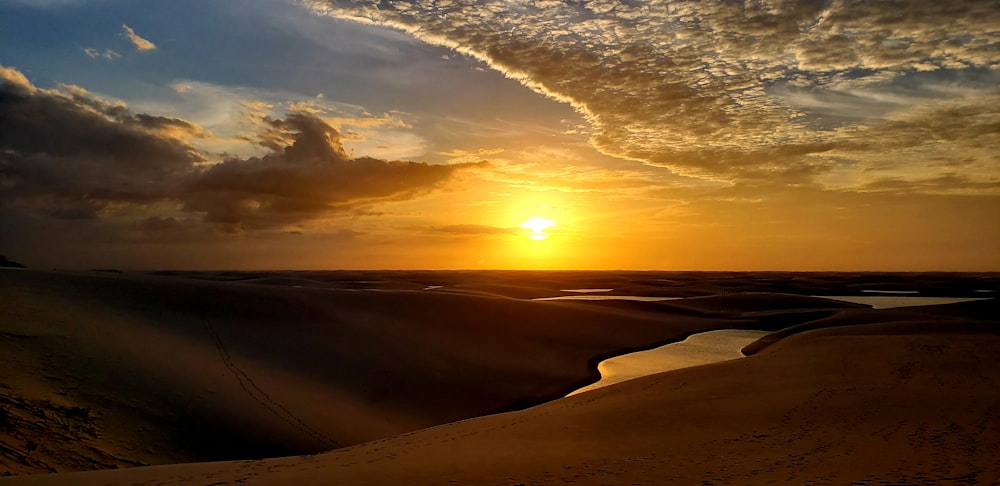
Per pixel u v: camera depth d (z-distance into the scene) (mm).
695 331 40344
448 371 23797
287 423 16516
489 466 10078
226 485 9266
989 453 9500
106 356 18109
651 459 10266
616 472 9406
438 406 20109
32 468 11172
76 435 13109
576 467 9844
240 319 26031
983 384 15891
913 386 15938
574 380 24500
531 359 27328
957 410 12836
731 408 14625
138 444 13570
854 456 9695
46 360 16766
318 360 22781
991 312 42656
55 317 20672
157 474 10227
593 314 39531
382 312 31562
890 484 7949
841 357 21766
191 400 16547
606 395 18609
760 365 21422
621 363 28906
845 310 46062
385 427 17688
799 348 25578
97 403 14953
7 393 14023
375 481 9266
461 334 29844
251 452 14617
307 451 15195
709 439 11773
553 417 15180
